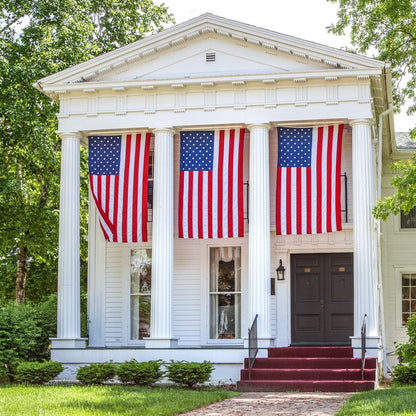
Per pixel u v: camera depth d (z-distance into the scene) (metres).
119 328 25.28
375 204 24.48
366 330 21.33
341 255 24.59
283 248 24.52
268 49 22.97
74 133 23.70
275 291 24.44
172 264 22.95
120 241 23.14
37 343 23.59
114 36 35.69
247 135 24.91
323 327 24.39
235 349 21.67
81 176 33.41
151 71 23.59
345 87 22.50
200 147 23.20
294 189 22.42
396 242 30.20
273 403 16.83
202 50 23.41
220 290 24.95
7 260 39.34
